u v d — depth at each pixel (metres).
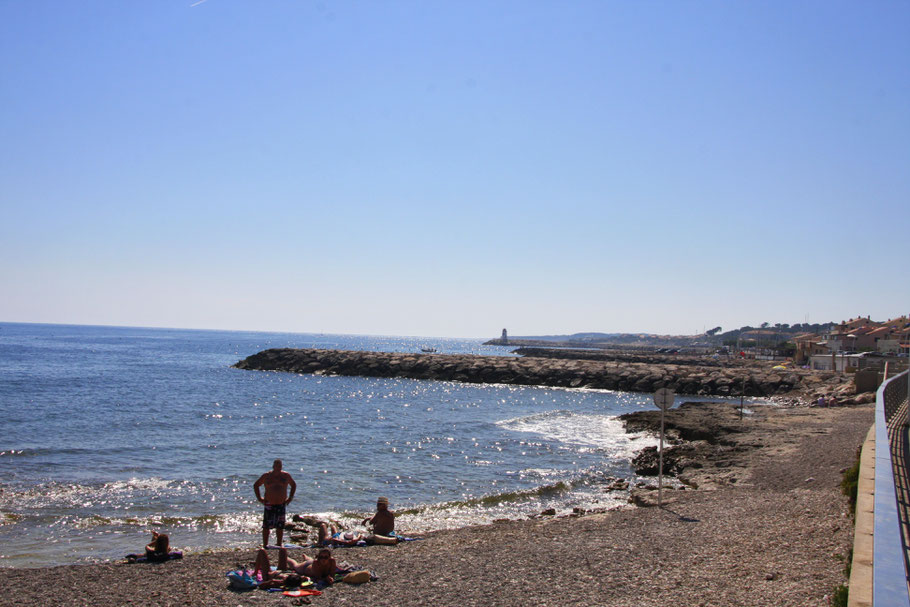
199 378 75.44
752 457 25.17
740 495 18.28
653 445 32.38
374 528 14.60
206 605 9.19
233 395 57.94
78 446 29.73
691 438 32.97
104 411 43.97
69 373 77.75
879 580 4.69
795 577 9.09
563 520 16.72
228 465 26.25
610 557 10.98
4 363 91.06
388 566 11.09
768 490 19.05
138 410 45.00
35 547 15.23
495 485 23.55
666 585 9.14
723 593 8.61
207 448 30.25
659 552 11.24
